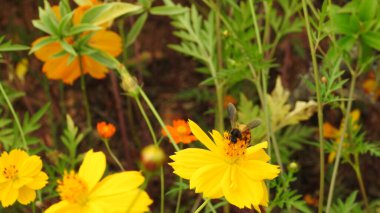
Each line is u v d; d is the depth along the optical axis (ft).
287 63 2.28
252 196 1.20
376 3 1.50
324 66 1.55
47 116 2.26
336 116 2.17
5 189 1.30
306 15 1.35
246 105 1.86
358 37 1.54
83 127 2.27
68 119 1.67
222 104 1.86
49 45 1.78
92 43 1.77
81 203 1.12
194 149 1.22
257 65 1.62
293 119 1.82
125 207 1.08
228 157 1.21
